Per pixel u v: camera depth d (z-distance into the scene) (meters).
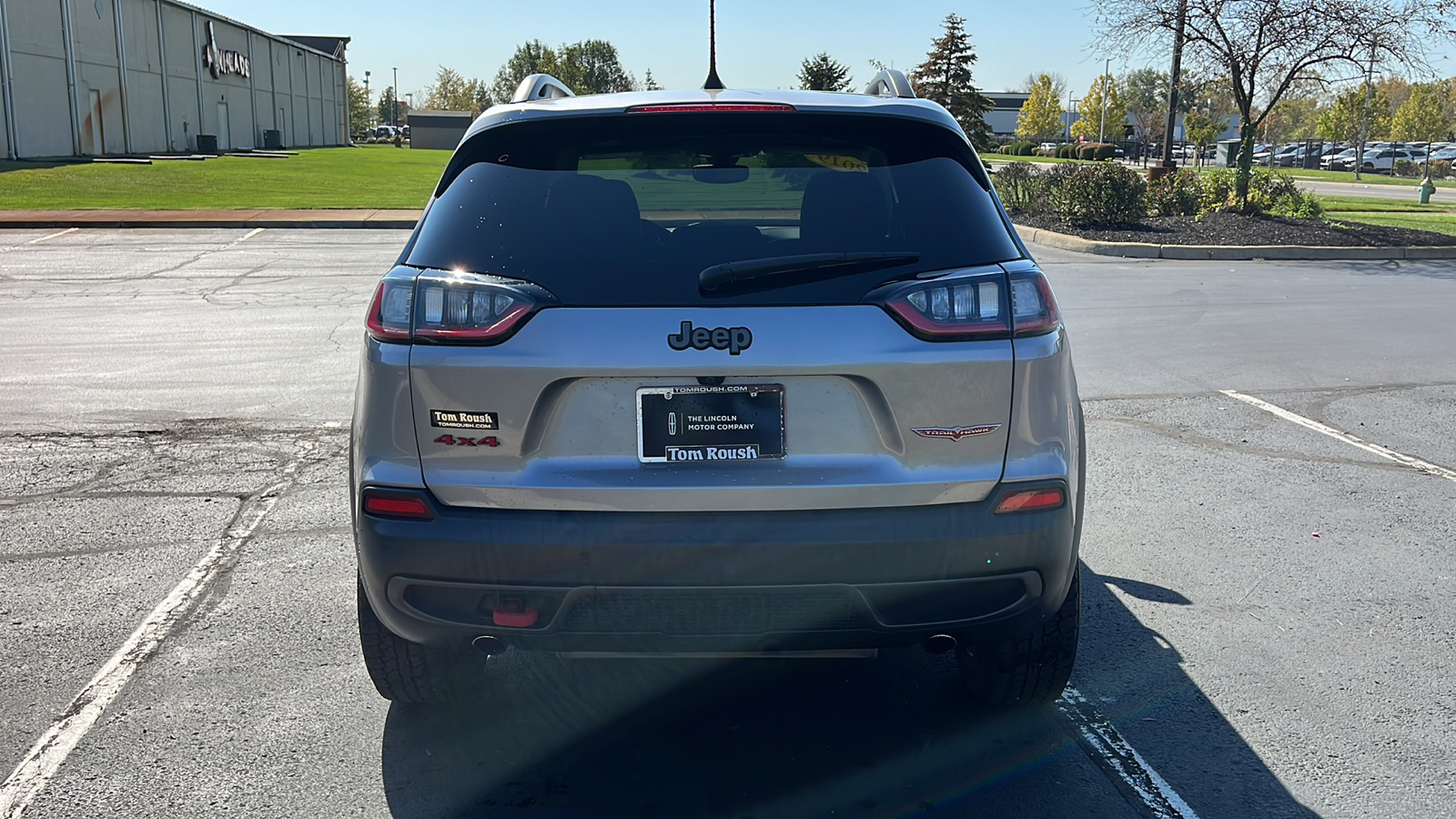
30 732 3.34
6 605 4.27
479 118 3.13
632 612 2.70
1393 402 7.69
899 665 3.82
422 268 2.76
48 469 6.04
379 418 2.73
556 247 2.74
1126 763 3.18
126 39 44.62
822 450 2.69
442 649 3.10
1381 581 4.55
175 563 4.71
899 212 2.85
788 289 2.67
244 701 3.54
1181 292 12.92
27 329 10.32
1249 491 5.75
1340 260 16.56
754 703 3.54
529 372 2.63
